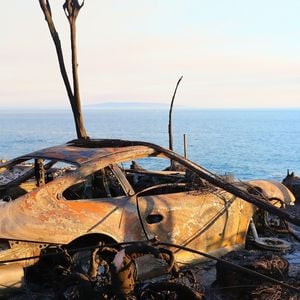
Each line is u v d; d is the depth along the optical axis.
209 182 5.91
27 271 5.12
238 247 6.75
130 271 4.49
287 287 4.74
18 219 4.86
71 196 5.74
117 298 4.48
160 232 5.76
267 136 124.75
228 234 6.59
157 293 4.61
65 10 9.38
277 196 8.04
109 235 5.28
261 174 41.75
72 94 9.77
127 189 5.68
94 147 6.21
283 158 59.41
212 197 6.41
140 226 5.56
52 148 6.16
